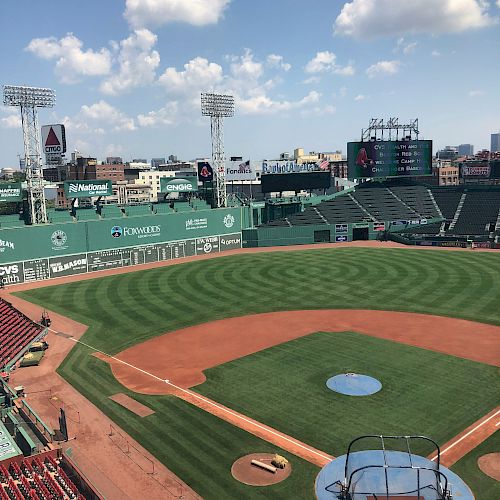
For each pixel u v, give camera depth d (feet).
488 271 222.48
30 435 96.43
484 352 129.08
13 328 161.17
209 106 304.71
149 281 228.02
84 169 616.39
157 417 100.78
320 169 354.54
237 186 467.52
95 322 167.94
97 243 260.62
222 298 192.95
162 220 283.38
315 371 120.16
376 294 191.11
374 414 97.81
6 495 74.13
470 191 373.81
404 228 342.44
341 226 333.01
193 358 132.87
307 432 92.48
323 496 74.18
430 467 78.59
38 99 244.83
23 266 238.07
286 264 255.29
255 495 75.46
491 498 72.18
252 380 116.57
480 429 91.09
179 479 80.18
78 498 74.43
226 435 92.73
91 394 113.39
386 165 367.86
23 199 253.65
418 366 120.88
